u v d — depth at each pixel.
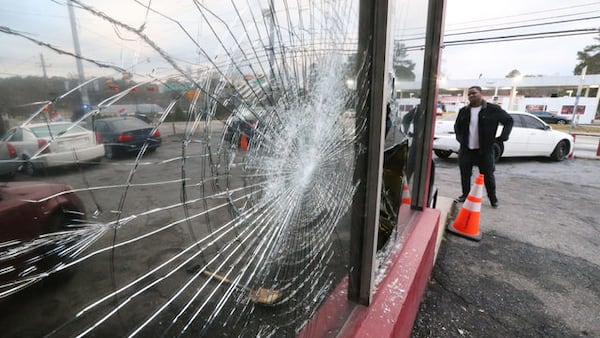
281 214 0.81
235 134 0.58
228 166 0.58
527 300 1.95
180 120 0.45
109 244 0.38
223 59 0.50
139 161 0.40
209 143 0.51
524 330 1.70
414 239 1.68
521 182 5.02
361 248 1.01
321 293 1.01
